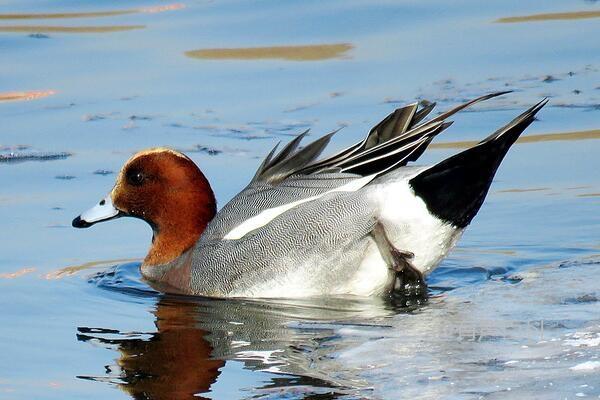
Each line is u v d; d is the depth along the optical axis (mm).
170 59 19969
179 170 13180
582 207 14148
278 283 12180
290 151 12820
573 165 15336
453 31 20438
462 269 12719
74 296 12117
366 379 9328
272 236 12203
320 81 18719
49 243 13641
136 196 13273
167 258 13086
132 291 12445
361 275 12070
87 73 19547
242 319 11289
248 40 20609
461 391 8938
